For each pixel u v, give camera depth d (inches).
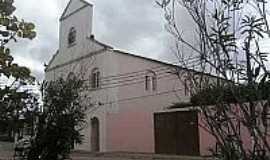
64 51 1445.6
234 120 122.5
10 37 191.8
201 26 131.0
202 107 129.8
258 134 117.9
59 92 353.1
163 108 1273.4
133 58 1289.4
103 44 1261.1
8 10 189.2
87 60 1307.8
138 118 1269.7
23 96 224.8
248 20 124.9
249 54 121.9
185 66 139.6
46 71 1503.4
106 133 1205.1
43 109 340.5
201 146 929.5
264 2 124.3
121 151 1202.0
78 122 366.6
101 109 1232.2
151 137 1284.4
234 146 121.9
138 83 1288.1
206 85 130.1
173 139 1018.1
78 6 1417.3
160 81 1333.7
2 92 209.0
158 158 885.8
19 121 256.2
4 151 725.3
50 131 338.3
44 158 337.4
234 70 123.6
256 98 118.8
